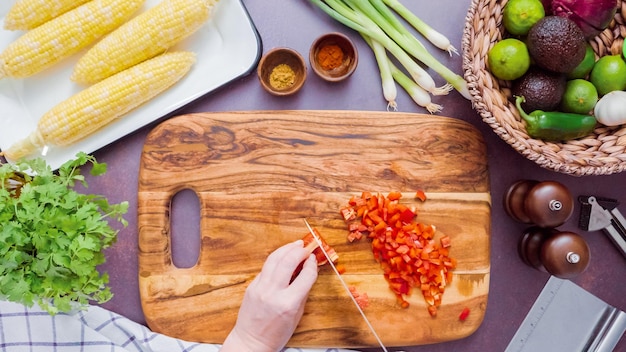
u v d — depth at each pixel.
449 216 1.30
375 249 1.29
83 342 1.29
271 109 1.37
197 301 1.29
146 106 1.35
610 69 1.20
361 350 1.36
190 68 1.36
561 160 1.19
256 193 1.29
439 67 1.31
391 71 1.35
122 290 1.36
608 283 1.39
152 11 1.28
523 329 1.38
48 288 1.15
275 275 1.20
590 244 1.39
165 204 1.29
